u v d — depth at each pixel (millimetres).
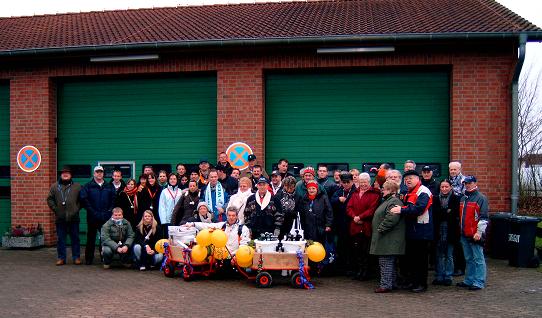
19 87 13352
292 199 9117
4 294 8008
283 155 12594
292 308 7141
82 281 8961
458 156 11672
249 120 12383
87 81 13422
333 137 12430
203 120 12914
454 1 14539
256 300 7605
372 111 12312
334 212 9523
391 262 8164
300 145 12547
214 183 10133
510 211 11500
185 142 12977
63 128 13531
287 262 8555
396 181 8383
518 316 6719
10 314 6891
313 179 9383
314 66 12203
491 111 11602
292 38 11625
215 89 12852
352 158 12367
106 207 10656
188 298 7727
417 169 12141
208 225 9117
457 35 11117
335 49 11797
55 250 12508
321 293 8086
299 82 12562
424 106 12148
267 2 15867
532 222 10000
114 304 7371
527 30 10953
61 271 9883
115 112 13297
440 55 11758
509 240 10227
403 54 11891
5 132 13703
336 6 14945
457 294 7977
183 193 10094
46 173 13188
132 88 13219
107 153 13312
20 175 13266
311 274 9602
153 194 10547
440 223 8641
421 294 8000
